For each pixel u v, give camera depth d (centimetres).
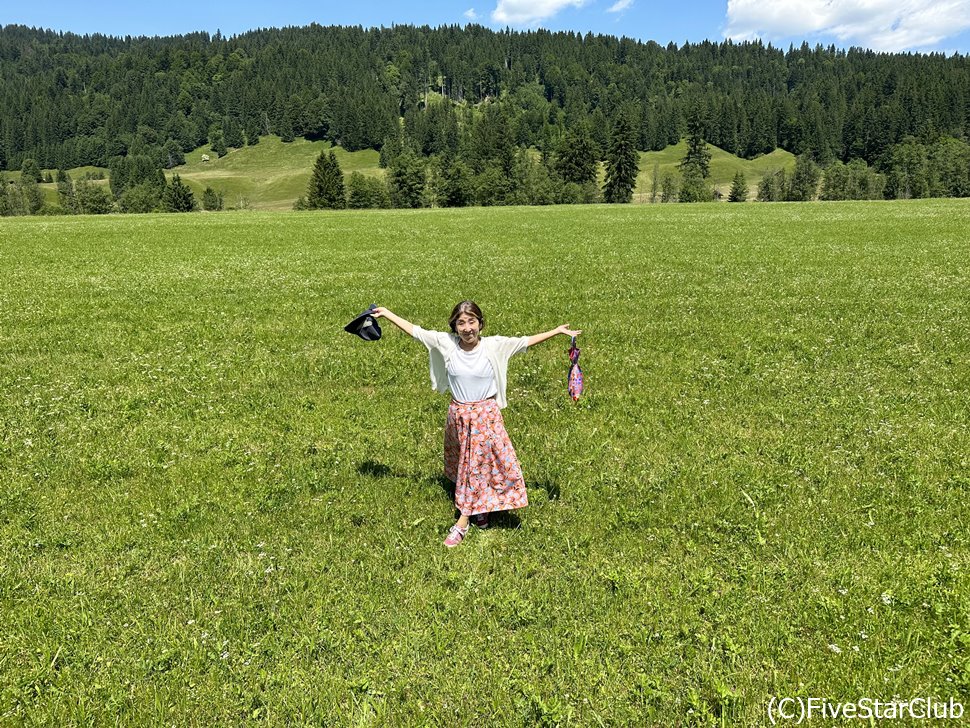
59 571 645
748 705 481
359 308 1861
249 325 1655
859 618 559
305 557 661
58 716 480
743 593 591
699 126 16725
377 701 490
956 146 14438
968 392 1074
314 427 995
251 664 523
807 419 984
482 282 2292
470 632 554
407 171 14225
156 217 6234
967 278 2166
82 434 970
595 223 4903
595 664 520
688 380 1180
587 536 690
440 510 750
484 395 684
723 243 3381
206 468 856
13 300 2005
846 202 6975
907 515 712
